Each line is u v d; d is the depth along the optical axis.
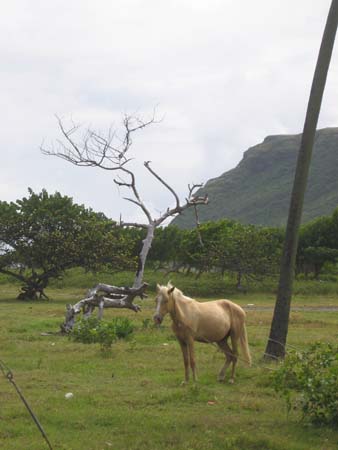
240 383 12.90
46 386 12.38
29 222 44.19
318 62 16.09
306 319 28.31
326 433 9.34
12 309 34.84
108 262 45.81
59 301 42.88
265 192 174.12
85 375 13.46
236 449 8.61
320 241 60.84
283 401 11.21
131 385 12.48
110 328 19.06
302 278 59.22
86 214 47.69
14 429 9.39
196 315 12.68
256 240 50.69
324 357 9.99
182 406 10.88
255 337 20.94
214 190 190.50
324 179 165.75
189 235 56.28
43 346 17.94
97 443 8.76
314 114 15.98
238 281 50.91
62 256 44.00
